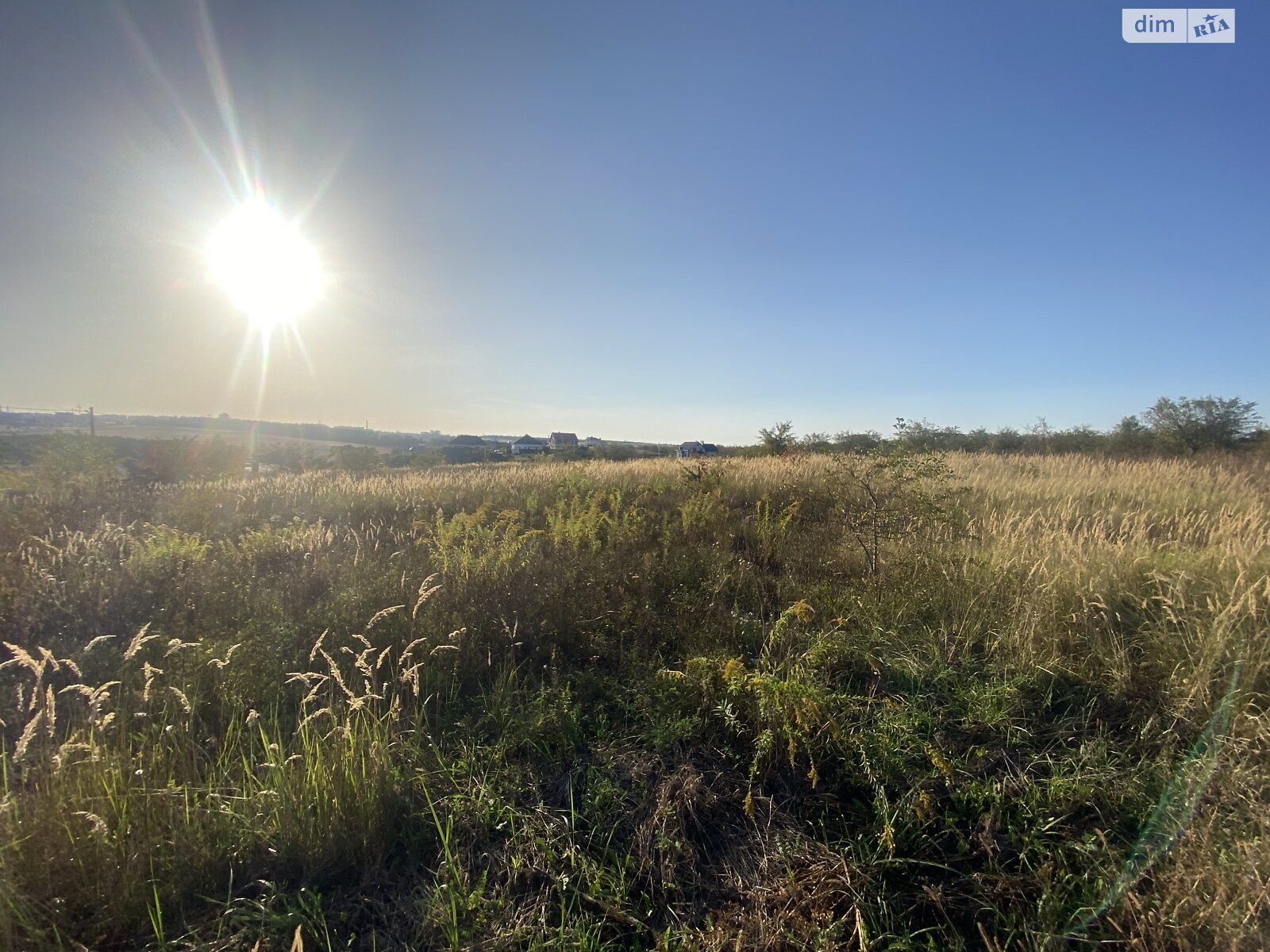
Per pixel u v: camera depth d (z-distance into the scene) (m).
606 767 3.34
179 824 2.65
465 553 6.10
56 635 4.65
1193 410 25.70
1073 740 3.55
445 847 2.71
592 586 5.56
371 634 4.46
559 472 16.03
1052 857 2.74
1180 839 2.66
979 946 2.40
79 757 2.98
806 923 2.46
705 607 5.28
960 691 3.89
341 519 10.17
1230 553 5.41
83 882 2.41
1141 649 4.34
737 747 3.49
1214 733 3.31
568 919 2.51
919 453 6.68
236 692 3.72
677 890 2.66
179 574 5.82
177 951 2.30
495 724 3.71
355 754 3.08
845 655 4.31
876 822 2.93
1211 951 2.19
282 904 2.52
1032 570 5.22
